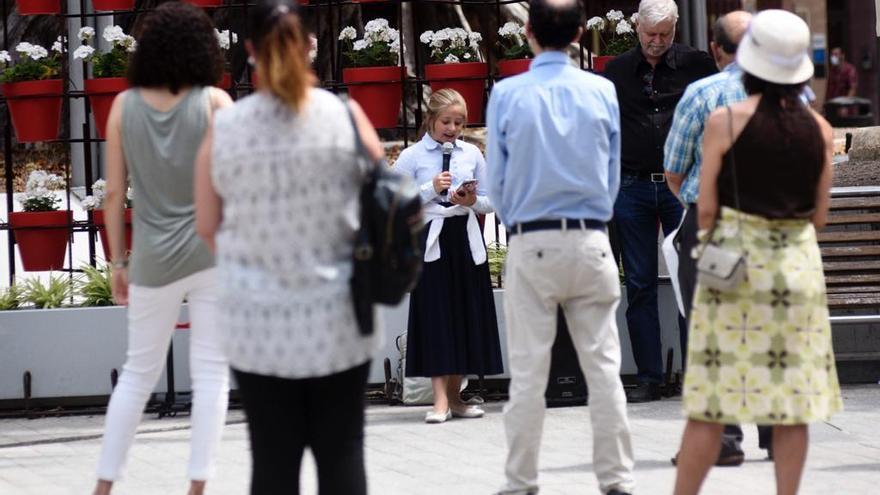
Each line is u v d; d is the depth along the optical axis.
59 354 23.09
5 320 23.05
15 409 23.48
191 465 15.03
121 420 15.02
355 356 11.00
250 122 10.97
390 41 24.12
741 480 16.72
